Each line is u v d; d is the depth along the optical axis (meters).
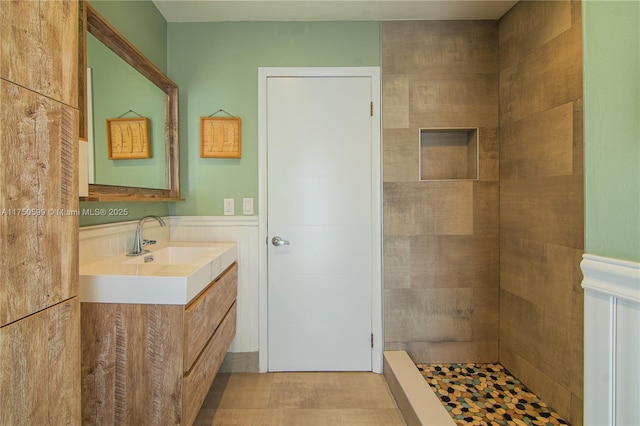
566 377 1.66
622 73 0.56
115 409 1.23
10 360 0.74
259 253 2.19
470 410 1.76
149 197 1.81
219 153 2.14
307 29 2.18
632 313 0.53
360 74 2.19
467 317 2.25
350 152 2.20
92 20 1.36
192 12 2.06
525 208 1.95
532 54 1.87
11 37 0.73
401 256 2.22
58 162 0.87
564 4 1.64
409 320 2.23
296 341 2.21
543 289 1.82
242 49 2.17
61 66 0.88
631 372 0.53
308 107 2.18
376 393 1.98
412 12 2.10
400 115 2.20
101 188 1.46
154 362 1.22
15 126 0.75
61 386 0.88
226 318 1.85
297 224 2.20
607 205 0.58
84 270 1.30
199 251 1.86
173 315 1.22
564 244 1.66
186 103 2.17
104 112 1.47
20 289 0.76
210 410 1.81
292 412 1.80
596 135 0.60
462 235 2.23
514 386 1.98
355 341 2.22
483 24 2.20
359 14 2.11
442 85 2.20
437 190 2.21
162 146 2.00
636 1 0.54
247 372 2.19
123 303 1.22
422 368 2.19
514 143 2.04
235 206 2.19
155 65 2.00
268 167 2.18
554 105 1.71
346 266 2.21
